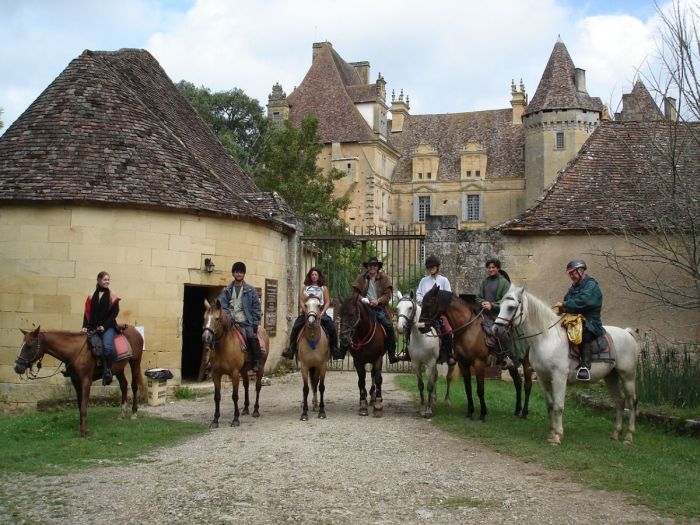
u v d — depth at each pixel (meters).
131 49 24.92
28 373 14.97
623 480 7.54
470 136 76.75
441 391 15.43
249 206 17.80
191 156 18.08
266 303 18.44
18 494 7.14
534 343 9.79
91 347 10.66
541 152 64.75
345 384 17.17
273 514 6.45
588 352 9.64
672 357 12.80
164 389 14.27
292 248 20.23
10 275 15.05
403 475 7.85
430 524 6.18
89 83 17.92
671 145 11.88
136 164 16.20
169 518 6.36
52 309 14.99
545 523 6.21
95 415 12.42
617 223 16.20
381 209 70.19
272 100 68.38
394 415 12.27
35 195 14.98
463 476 7.83
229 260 16.92
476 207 73.19
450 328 11.60
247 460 8.61
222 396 15.45
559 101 64.00
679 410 11.12
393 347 12.46
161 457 8.91
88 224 15.13
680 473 7.89
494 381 17.47
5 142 16.62
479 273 17.44
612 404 12.23
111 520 6.32
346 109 68.38
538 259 17.14
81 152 16.06
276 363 19.33
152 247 15.57
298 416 12.18
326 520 6.28
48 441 9.95
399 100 80.00
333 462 8.48
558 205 17.53
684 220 11.92
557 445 9.42
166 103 22.88
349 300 11.90
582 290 9.77
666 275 16.12
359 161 67.19
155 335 15.43
